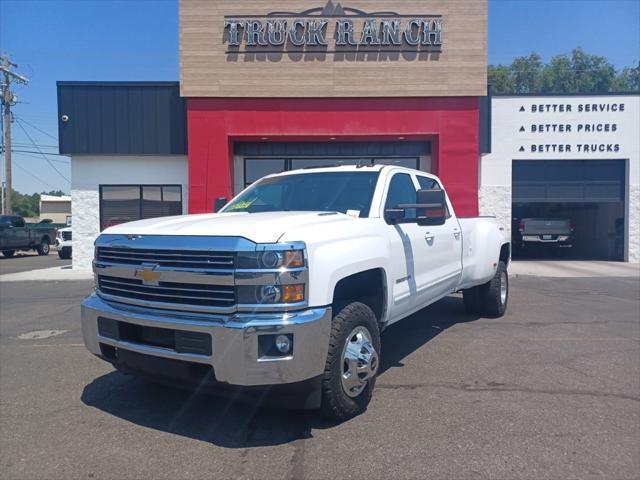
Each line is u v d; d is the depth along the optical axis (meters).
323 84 14.31
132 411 4.50
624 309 9.07
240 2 14.23
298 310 3.71
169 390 5.03
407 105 14.40
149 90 15.41
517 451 3.68
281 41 14.21
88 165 15.76
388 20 14.22
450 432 4.00
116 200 15.88
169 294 3.93
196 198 14.45
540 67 53.25
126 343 4.10
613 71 52.06
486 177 17.20
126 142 15.43
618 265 16.91
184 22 14.23
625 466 3.46
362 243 4.41
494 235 7.75
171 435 4.01
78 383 5.28
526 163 17.72
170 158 15.77
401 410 4.43
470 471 3.41
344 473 3.41
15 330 7.91
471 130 14.37
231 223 4.05
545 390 4.89
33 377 5.50
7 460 3.63
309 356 3.70
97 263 4.46
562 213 23.84
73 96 15.34
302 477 3.36
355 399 4.25
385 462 3.54
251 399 3.99
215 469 3.48
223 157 14.45
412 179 6.07
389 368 5.60
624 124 17.09
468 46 14.27
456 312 8.73
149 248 4.01
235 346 3.57
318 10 14.23
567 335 7.06
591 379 5.21
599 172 17.67
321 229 4.10
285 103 14.41
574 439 3.86
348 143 15.65
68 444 3.87
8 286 13.34
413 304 5.53
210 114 14.41
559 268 16.03
